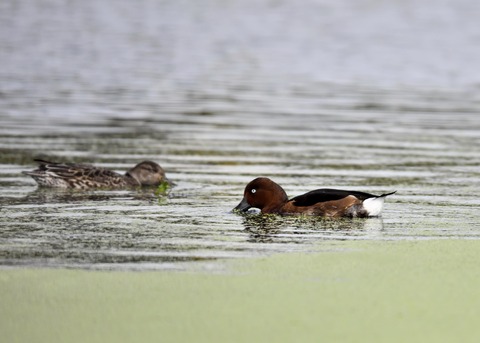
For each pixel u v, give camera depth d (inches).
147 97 1187.3
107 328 394.3
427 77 1395.2
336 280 457.4
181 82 1323.8
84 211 621.0
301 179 737.0
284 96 1209.4
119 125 991.6
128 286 446.3
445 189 698.2
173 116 1051.9
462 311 414.3
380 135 947.3
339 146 886.4
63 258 496.7
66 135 928.3
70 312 412.5
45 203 647.1
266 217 603.2
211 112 1085.8
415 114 1086.4
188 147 876.0
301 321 401.7
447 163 805.9
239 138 925.2
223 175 753.6
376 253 508.4
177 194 681.6
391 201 653.9
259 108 1115.3
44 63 1473.9
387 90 1272.1
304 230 565.6
